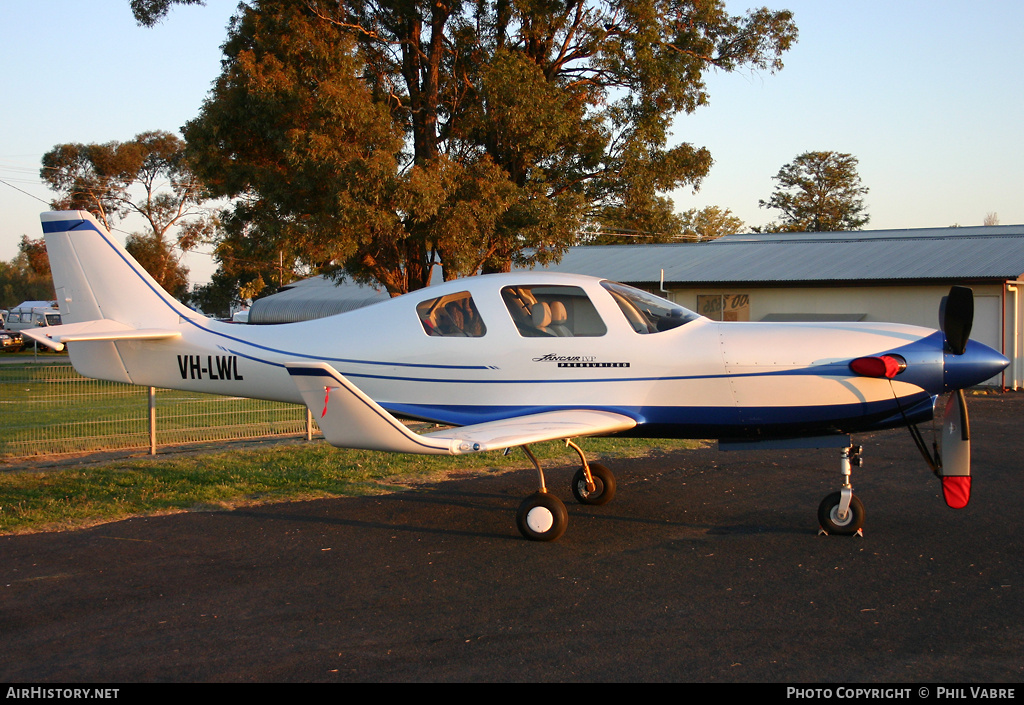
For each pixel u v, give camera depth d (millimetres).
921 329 5805
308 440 10164
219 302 53094
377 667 3426
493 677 3312
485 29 14875
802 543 5375
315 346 6648
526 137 13711
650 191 15156
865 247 21703
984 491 6910
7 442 9945
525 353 6086
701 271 21172
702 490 7148
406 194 12062
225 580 4652
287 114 12828
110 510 6348
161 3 15328
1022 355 16891
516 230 13758
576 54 15398
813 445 5898
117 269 7332
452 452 5062
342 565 4965
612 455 8992
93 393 13945
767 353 5754
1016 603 4156
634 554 5160
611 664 3434
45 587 4516
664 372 5875
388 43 15094
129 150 46062
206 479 7523
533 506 5500
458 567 4910
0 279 106500
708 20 15078
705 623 3910
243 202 15172
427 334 6332
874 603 4168
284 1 13539
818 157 62312
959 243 20578
